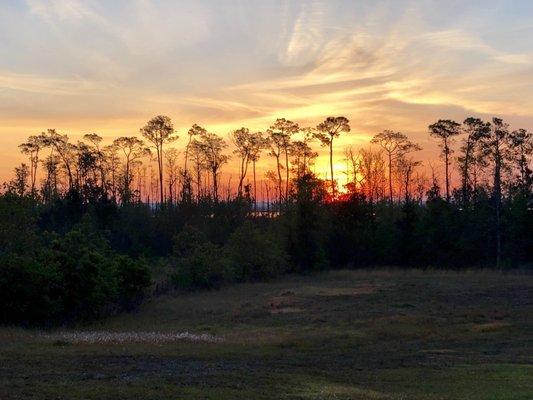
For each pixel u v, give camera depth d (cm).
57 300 2430
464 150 6788
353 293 3500
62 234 5100
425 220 5712
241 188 7069
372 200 6762
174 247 4197
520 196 5519
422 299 3133
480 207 5925
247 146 7900
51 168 7600
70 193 6053
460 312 2605
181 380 1198
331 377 1308
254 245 4609
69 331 2242
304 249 5366
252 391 1109
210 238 5922
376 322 2344
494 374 1369
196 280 3928
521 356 1647
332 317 2525
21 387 1062
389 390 1173
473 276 4544
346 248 5788
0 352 1529
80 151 7619
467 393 1141
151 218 6450
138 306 2984
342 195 6028
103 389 1068
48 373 1230
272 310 2817
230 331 2197
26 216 2822
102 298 2630
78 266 2547
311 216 5494
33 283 2375
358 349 1778
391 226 5838
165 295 3534
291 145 7831
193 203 6462
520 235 5384
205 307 2994
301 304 3009
